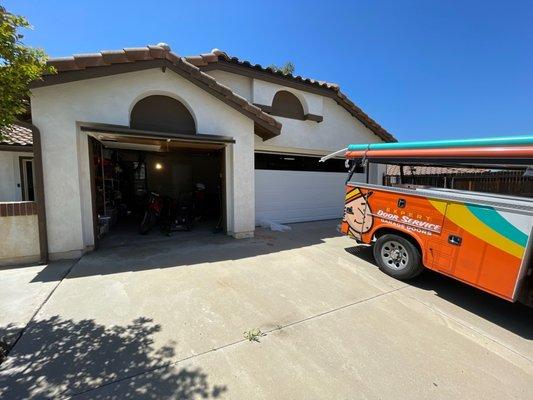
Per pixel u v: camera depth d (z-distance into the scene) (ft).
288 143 28.76
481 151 12.16
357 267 16.90
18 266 15.40
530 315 11.98
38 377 7.43
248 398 7.06
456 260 12.54
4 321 9.97
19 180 28.60
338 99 31.22
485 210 11.49
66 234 16.60
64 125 15.98
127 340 9.12
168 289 12.99
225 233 23.44
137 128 18.22
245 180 22.54
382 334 10.16
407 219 14.70
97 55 15.29
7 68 8.02
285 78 26.86
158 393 7.07
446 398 7.39
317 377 7.89
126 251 18.62
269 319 10.80
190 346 8.96
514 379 8.21
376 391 7.50
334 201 33.73
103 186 24.53
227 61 24.06
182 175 39.19
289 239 23.13
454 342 9.90
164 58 17.37
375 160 16.79
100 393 7.00
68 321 10.12
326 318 11.07
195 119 19.79
